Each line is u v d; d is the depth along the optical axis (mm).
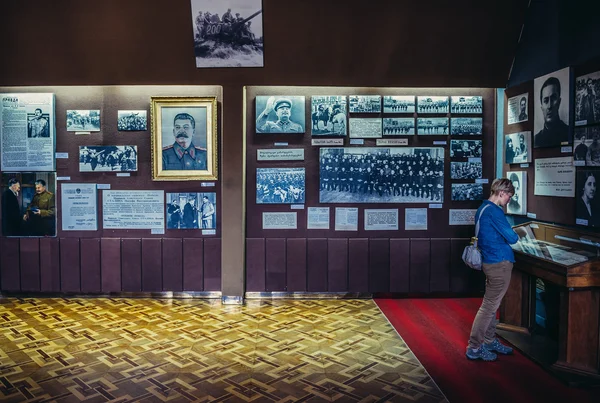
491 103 6930
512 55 6457
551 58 5492
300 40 6289
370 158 6910
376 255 6934
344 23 6141
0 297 6922
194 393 3859
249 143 6906
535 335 5215
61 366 4402
